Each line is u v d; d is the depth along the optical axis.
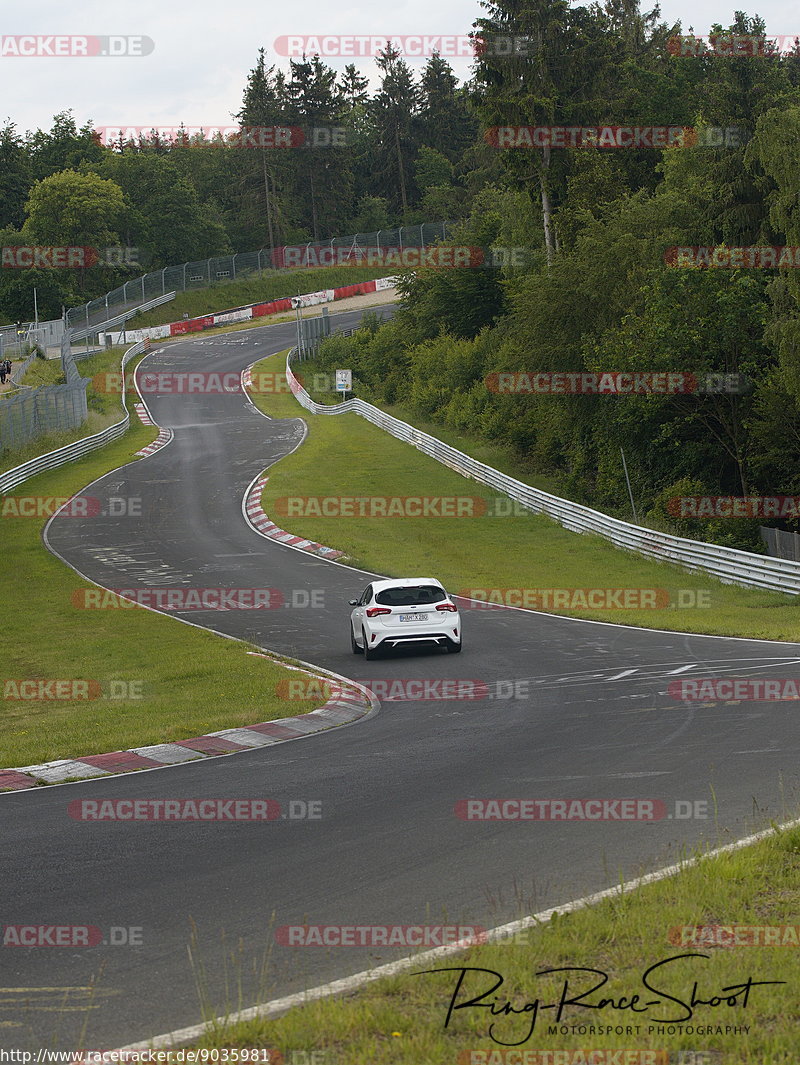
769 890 11.76
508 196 125.94
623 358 61.88
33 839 15.73
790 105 59.16
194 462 92.25
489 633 39.38
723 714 22.64
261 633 41.97
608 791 16.83
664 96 105.56
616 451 69.19
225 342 170.12
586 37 89.06
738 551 48.88
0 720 29.17
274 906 12.30
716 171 64.25
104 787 19.38
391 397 128.25
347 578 53.81
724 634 35.91
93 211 198.25
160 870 13.88
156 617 46.12
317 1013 9.02
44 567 59.38
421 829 15.25
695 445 65.38
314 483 80.44
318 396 131.25
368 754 21.16
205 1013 9.27
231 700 28.62
